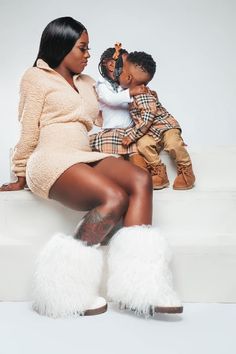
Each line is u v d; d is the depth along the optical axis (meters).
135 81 2.05
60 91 1.76
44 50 1.84
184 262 1.66
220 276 1.65
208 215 1.83
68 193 1.62
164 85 3.38
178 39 3.37
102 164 1.70
